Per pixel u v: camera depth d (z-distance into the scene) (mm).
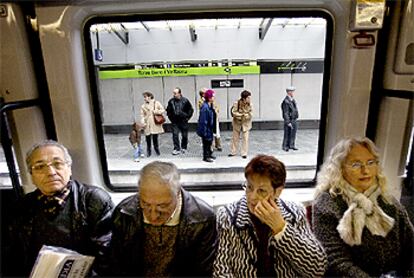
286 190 2326
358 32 1899
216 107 6520
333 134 2170
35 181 1694
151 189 1477
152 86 9562
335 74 2068
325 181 1707
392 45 1898
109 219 1805
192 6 1943
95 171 2301
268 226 1462
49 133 2148
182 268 1653
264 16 2016
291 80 9258
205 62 9227
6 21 1860
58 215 1727
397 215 1613
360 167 1583
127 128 9891
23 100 1989
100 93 2252
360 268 1538
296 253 1372
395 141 2041
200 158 5988
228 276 1448
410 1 1782
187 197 1683
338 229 1559
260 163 1435
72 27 1934
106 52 8945
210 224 1633
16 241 1761
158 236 1614
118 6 1921
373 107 2053
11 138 2080
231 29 8805
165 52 9055
